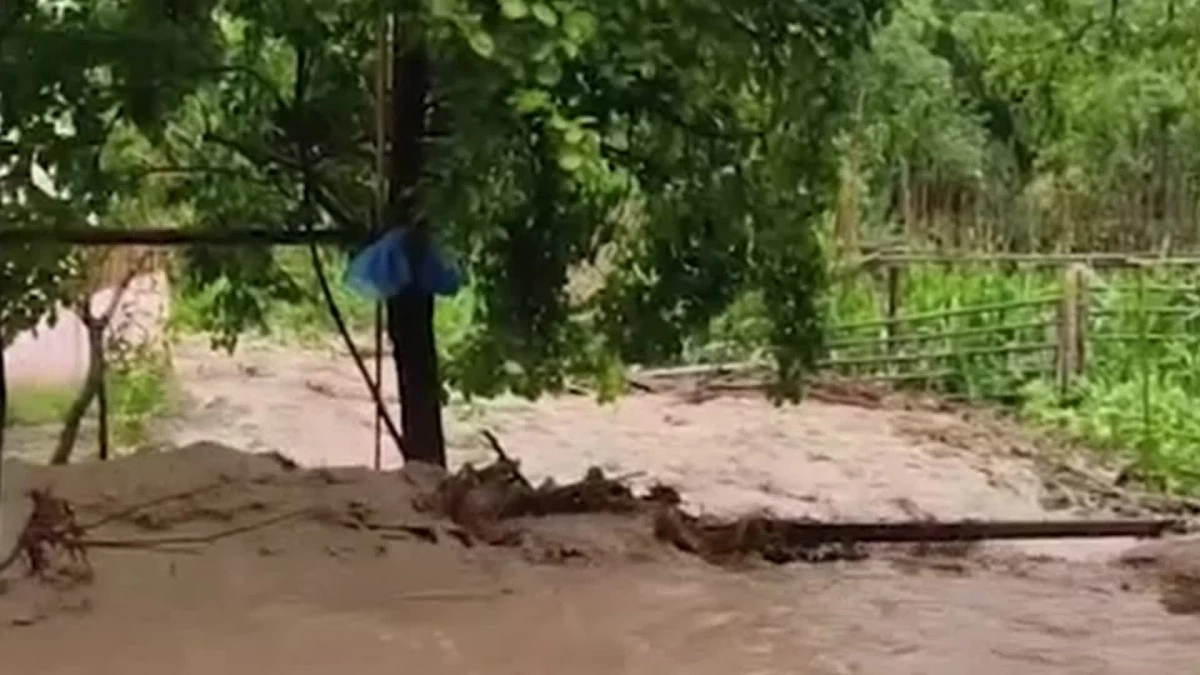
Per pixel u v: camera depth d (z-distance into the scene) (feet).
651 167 22.22
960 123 40.16
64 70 20.90
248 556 15.58
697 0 19.95
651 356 24.67
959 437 41.04
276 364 48.42
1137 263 46.60
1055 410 43.39
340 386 45.37
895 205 54.13
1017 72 32.60
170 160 23.38
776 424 42.39
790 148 22.98
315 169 23.30
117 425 36.52
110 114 21.70
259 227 23.66
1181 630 14.62
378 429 27.99
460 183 20.25
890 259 49.01
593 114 21.29
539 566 16.10
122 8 21.50
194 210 23.98
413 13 19.81
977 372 46.93
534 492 18.40
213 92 22.77
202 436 38.58
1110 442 39.32
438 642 13.43
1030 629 14.61
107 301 39.81
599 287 24.29
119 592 14.46
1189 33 30.30
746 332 25.23
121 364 38.17
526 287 24.11
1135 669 13.30
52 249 21.62
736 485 35.01
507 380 24.72
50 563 14.73
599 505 18.49
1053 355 46.21
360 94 23.06
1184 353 43.75
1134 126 38.19
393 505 17.31
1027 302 47.06
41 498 15.20
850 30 21.86
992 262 49.03
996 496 34.09
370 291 21.36
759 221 23.29
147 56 20.97
